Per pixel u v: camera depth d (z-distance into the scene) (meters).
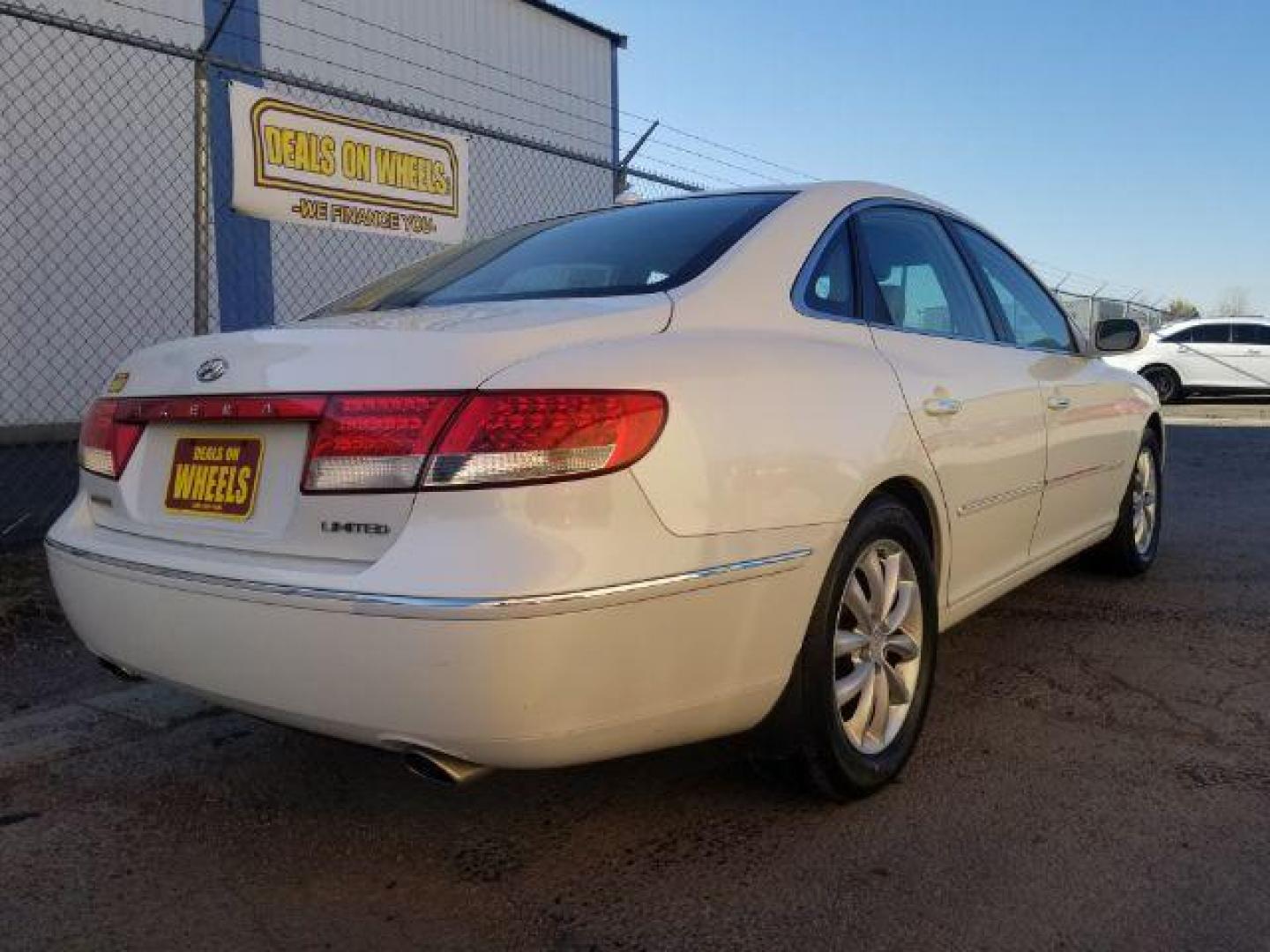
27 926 2.31
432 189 6.65
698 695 2.28
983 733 3.31
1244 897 2.35
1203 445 12.41
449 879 2.50
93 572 2.55
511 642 1.96
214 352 2.51
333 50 11.27
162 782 3.03
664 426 2.18
